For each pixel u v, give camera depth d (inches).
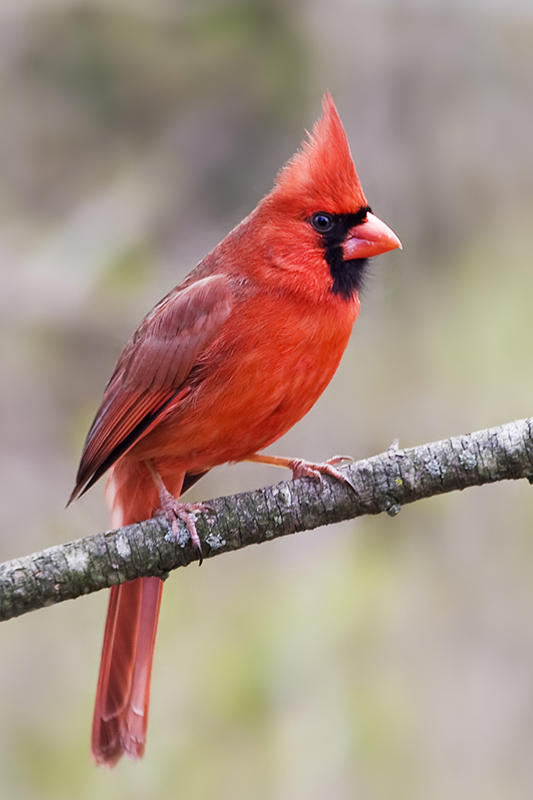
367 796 357.7
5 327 475.8
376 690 375.6
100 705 269.7
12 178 511.2
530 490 414.3
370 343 460.4
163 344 258.5
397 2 507.5
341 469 229.8
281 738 366.0
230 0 503.8
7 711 398.6
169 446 262.7
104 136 516.4
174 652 396.5
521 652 388.2
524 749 372.2
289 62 507.5
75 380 477.1
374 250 256.8
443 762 365.7
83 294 482.0
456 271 467.2
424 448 228.2
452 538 412.5
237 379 252.8
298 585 408.2
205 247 503.2
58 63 513.7
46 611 426.6
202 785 359.6
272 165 506.6
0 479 458.6
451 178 492.1
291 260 254.1
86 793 364.5
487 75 505.0
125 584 271.3
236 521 228.8
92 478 270.1
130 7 505.7
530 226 481.1
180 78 512.7
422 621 394.6
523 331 432.8
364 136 502.9
